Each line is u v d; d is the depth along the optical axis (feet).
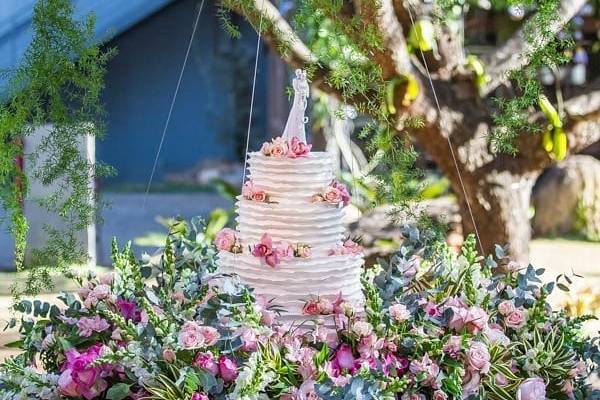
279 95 40.14
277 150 7.96
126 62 46.70
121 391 7.02
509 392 7.72
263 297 7.68
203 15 46.68
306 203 7.91
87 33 8.52
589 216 32.76
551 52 9.94
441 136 12.44
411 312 7.70
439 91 12.53
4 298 19.86
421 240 8.82
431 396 7.45
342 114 9.95
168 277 8.16
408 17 11.70
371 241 18.25
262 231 7.93
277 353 7.12
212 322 7.31
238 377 6.75
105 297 7.91
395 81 11.44
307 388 6.95
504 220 12.97
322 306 7.61
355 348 7.43
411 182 9.80
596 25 25.90
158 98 47.09
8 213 9.44
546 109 12.42
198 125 47.50
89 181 8.45
